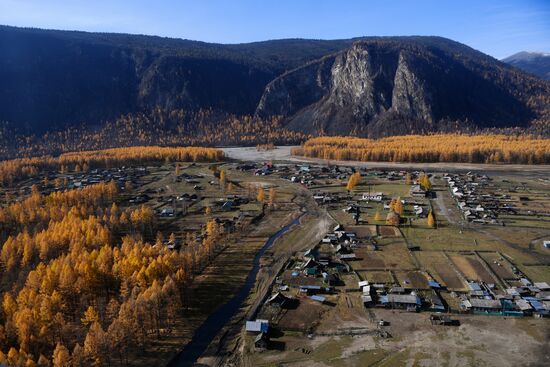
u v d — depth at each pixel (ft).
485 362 302.25
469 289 406.41
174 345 337.11
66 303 366.84
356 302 389.19
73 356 294.25
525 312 363.15
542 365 297.12
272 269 466.70
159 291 356.79
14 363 278.05
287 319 365.61
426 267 456.45
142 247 463.01
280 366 305.32
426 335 336.49
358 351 318.86
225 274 461.37
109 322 351.46
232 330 355.77
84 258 411.95
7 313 344.28
